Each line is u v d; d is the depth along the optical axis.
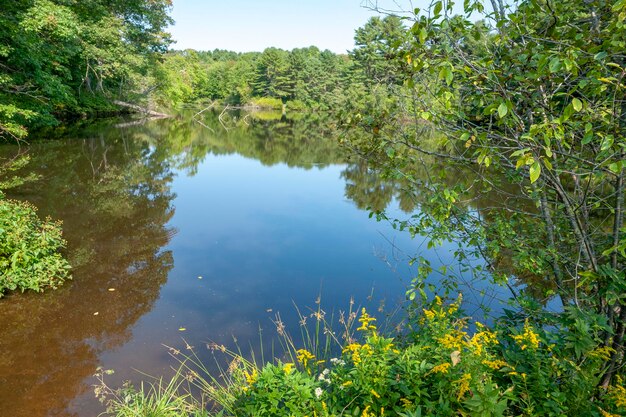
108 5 24.86
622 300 2.35
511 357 2.38
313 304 5.71
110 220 9.09
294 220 9.60
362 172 16.14
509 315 3.06
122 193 11.38
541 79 2.57
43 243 6.17
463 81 2.78
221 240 8.23
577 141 3.09
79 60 21.88
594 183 2.83
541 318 2.92
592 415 2.04
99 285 6.20
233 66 77.75
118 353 4.61
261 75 72.31
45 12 11.70
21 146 16.23
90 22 20.30
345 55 68.00
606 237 3.12
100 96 31.42
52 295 5.83
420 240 8.09
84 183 12.02
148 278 6.49
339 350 4.42
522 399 2.21
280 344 4.76
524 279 4.89
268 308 5.61
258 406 2.46
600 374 2.37
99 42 21.56
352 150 3.60
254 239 8.30
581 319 2.23
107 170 14.02
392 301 5.70
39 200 9.99
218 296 5.96
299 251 7.66
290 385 2.38
